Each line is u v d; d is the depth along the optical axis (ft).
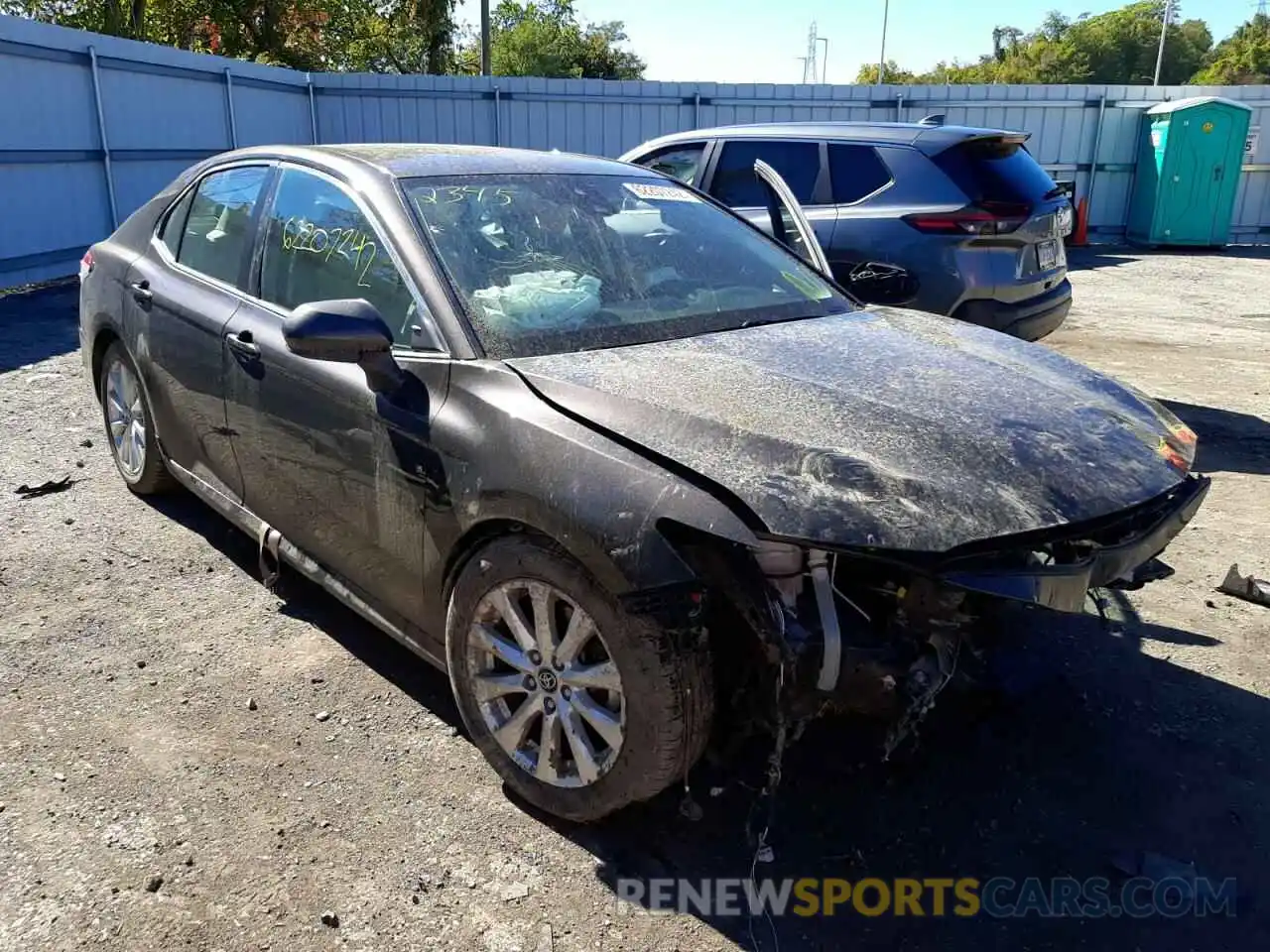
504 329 9.62
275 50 96.22
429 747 9.96
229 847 8.46
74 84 40.29
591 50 157.58
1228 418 23.08
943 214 20.02
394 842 8.61
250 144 55.16
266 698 10.69
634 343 10.03
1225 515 16.98
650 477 7.81
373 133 62.85
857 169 21.49
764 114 62.54
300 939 7.52
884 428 8.38
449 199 10.88
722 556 7.68
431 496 9.18
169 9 91.56
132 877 8.07
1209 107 57.62
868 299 20.81
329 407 10.29
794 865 8.51
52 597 12.77
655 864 8.46
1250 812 9.32
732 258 12.34
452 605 9.21
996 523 7.61
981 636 9.08
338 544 10.68
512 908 7.92
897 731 8.25
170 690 10.79
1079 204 61.46
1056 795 9.50
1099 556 8.05
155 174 46.19
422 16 104.22
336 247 11.02
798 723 8.39
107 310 14.90
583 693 8.39
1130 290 43.98
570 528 7.93
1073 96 61.82
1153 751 10.21
